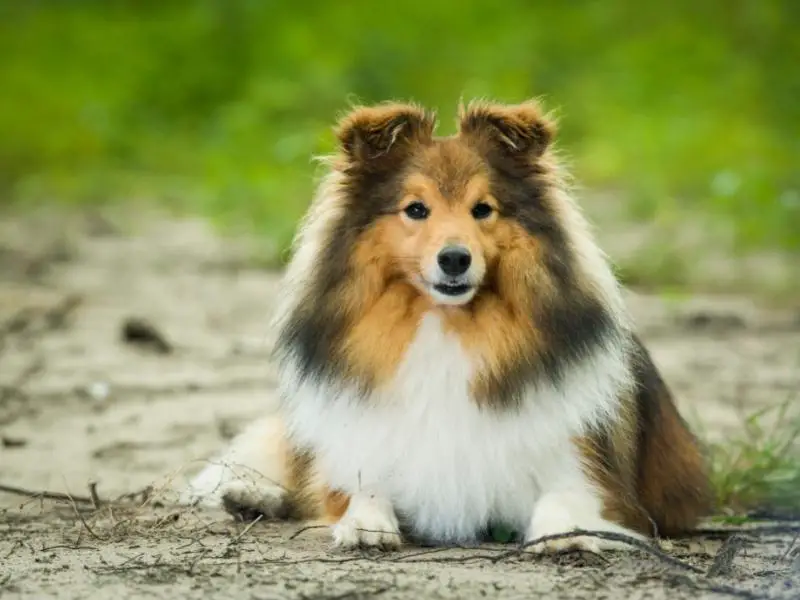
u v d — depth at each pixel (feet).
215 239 79.56
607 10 120.37
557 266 29.78
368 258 29.78
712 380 47.26
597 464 29.86
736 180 75.25
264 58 118.01
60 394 45.47
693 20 116.98
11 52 121.39
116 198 95.61
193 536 30.04
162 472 36.70
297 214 75.15
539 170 30.63
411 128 30.55
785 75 103.91
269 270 70.69
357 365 29.73
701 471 33.01
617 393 30.32
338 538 28.81
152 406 44.16
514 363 29.30
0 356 50.96
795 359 50.31
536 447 29.45
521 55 112.37
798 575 26.61
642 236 74.74
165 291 64.54
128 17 131.34
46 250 75.25
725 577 26.48
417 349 29.48
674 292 61.26
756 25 111.24
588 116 105.09
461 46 114.32
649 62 110.42
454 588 25.20
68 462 37.58
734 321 56.39
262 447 33.76
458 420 29.43
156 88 116.67
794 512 33.73
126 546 29.09
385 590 24.99
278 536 30.14
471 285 28.84
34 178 99.45
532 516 29.40
